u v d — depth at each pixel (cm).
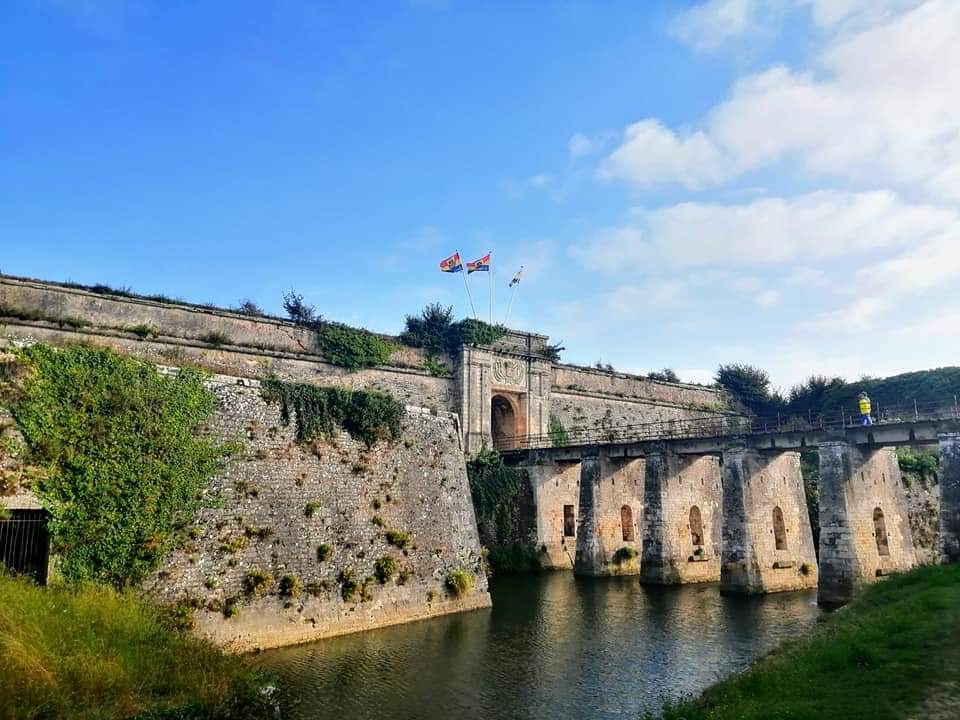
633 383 6241
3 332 3438
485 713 1741
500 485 4500
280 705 1659
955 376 5441
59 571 1750
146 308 4016
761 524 3566
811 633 2045
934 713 1097
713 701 1472
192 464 2102
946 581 2114
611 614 2961
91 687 1304
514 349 5394
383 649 2234
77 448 1858
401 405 2870
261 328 4425
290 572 2261
